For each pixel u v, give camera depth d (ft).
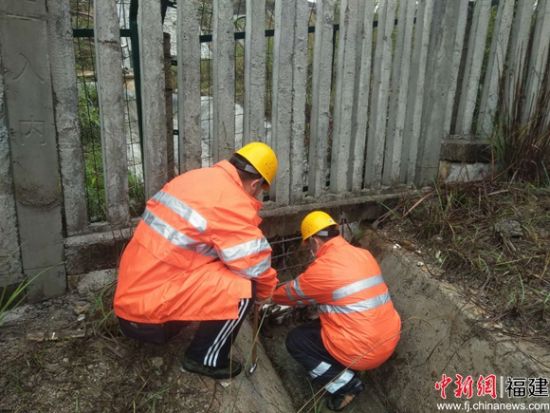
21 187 6.57
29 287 7.09
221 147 8.32
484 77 11.60
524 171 11.07
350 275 7.64
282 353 9.48
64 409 5.81
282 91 8.73
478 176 11.48
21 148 6.42
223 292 6.00
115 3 6.71
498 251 8.84
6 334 6.60
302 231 8.77
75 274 7.48
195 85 7.77
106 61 6.87
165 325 6.38
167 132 8.20
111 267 7.74
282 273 10.59
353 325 7.50
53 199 6.89
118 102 7.16
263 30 8.16
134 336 6.34
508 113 11.42
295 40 8.55
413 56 10.43
